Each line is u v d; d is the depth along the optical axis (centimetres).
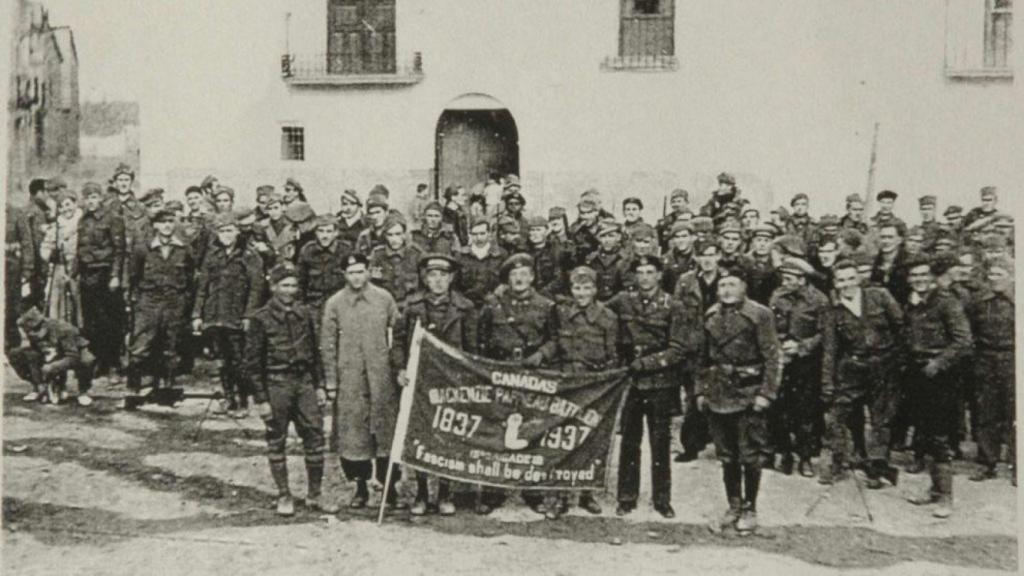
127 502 671
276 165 968
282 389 622
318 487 648
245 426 798
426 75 976
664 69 907
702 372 617
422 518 649
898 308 658
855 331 658
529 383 632
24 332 831
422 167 980
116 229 874
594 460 638
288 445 773
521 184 948
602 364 634
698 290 664
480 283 748
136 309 825
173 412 824
